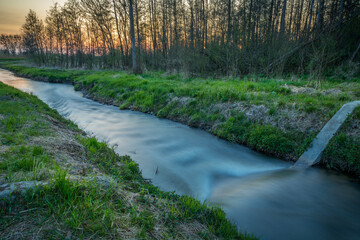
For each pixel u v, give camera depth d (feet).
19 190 7.27
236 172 18.04
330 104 21.56
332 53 37.70
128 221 7.60
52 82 83.30
